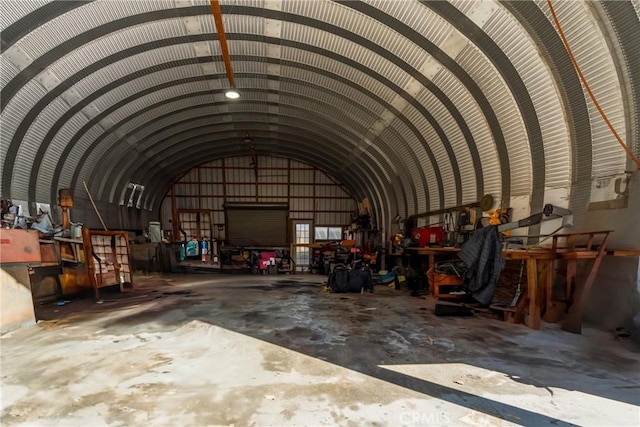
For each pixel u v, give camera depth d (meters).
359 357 2.78
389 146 6.99
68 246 5.30
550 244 3.97
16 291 3.62
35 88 4.43
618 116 3.24
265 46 4.76
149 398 2.07
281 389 2.19
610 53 3.06
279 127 8.42
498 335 3.36
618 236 3.26
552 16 3.08
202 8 3.92
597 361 2.66
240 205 11.48
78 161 6.27
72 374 2.43
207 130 8.43
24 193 5.07
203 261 11.18
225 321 3.96
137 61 4.88
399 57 4.37
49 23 3.68
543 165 4.02
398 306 4.83
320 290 6.42
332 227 12.00
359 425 1.79
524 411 1.92
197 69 5.39
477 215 5.12
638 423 1.79
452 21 3.54
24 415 1.88
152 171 9.39
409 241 6.69
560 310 3.72
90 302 5.17
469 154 5.12
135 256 8.64
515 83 3.82
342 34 4.29
